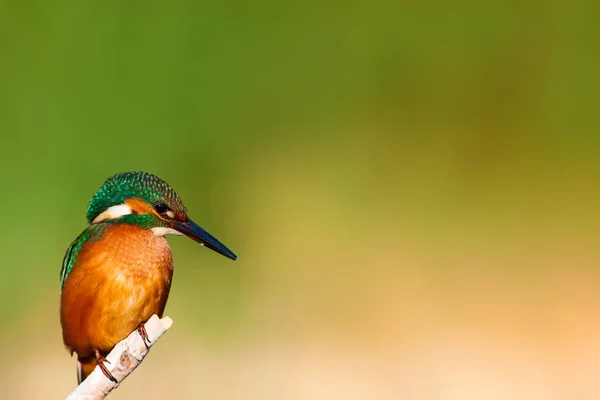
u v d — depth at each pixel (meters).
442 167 16.64
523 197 16.48
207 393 12.21
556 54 16.89
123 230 6.74
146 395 12.11
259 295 14.38
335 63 16.42
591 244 16.02
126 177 6.89
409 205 16.17
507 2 16.92
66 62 14.79
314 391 12.36
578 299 14.91
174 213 6.88
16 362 12.99
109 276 6.63
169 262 6.91
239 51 15.77
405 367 12.99
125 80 14.85
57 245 13.89
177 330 13.40
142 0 15.19
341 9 16.28
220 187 15.19
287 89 16.02
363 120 16.42
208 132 15.27
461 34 16.73
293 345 13.43
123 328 6.75
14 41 14.56
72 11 14.91
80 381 7.27
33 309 13.46
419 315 14.30
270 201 15.50
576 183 16.66
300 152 16.05
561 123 16.89
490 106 16.95
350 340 13.64
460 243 15.91
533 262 15.56
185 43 15.21
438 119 16.70
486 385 12.63
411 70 16.83
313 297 14.48
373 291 14.70
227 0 15.55
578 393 12.46
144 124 14.89
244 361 12.98
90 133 14.64
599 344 13.73
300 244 15.23
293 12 16.17
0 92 14.25
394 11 16.83
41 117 14.42
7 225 13.78
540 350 13.62
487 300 14.79
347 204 15.90
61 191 14.17
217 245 6.88
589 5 16.83
